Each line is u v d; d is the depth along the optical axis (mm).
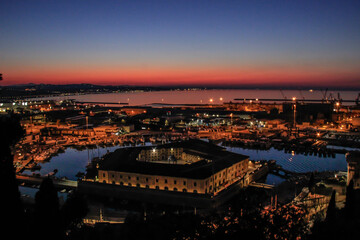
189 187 137375
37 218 38719
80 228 72438
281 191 150875
